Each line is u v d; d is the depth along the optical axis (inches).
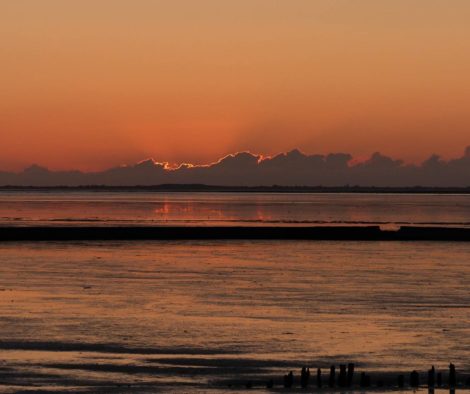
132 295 6092.5
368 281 7081.7
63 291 6264.8
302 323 5000.0
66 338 4500.5
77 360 4035.4
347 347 4377.5
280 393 3590.1
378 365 4045.3
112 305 5600.4
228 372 3882.9
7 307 5457.7
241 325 4916.3
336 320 5113.2
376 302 5851.4
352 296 6141.7
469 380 3767.2
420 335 4685.0
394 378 3833.7
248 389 3631.9
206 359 4099.4
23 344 4345.5
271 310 5462.6
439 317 5251.0
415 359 4158.5
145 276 7317.9
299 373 3895.2
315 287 6648.6
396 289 6555.1
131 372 3850.9
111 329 4753.9
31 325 4840.1
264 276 7396.7
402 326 4938.5
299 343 4451.3
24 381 3673.7
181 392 3575.3
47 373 3804.1
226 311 5408.5
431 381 3727.9
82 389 3582.7
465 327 4921.3
